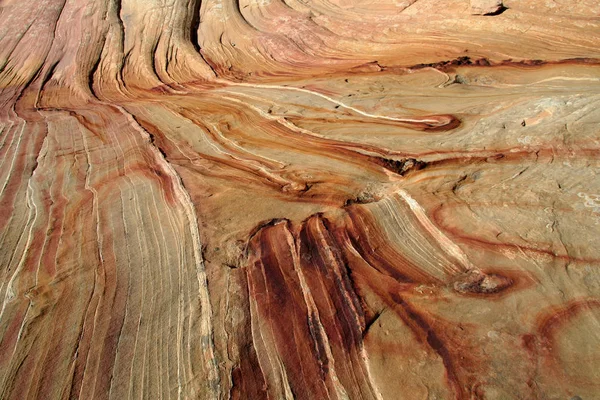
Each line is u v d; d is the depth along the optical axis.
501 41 12.98
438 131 7.54
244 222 6.21
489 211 5.42
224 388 4.15
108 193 7.55
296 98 10.93
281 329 4.60
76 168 8.73
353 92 10.67
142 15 20.36
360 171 6.99
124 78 17.31
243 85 13.89
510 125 6.78
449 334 4.20
